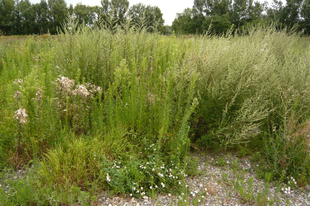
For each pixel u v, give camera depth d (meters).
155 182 3.25
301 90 4.27
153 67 5.45
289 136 3.69
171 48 6.30
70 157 3.18
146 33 6.11
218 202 2.92
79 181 3.02
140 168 3.29
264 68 4.41
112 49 5.14
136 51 5.52
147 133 3.85
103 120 4.18
